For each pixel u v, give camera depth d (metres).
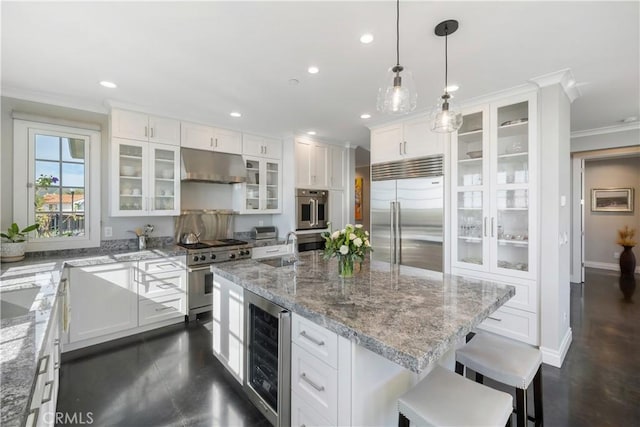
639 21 1.84
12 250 2.80
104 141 3.46
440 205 3.42
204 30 1.95
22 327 1.36
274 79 2.68
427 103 3.25
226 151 4.18
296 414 1.68
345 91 2.96
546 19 1.83
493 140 3.04
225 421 1.96
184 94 3.04
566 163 2.96
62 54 2.25
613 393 2.24
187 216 4.17
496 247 3.04
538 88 2.76
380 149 4.04
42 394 1.23
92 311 2.94
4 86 2.82
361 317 1.42
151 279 3.30
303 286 1.95
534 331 2.80
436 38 2.04
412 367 1.06
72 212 3.28
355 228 2.19
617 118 3.91
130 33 1.98
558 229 2.67
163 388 2.29
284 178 4.80
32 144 3.06
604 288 4.91
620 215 6.11
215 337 2.58
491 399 1.29
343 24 1.89
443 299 1.69
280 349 1.72
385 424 1.48
